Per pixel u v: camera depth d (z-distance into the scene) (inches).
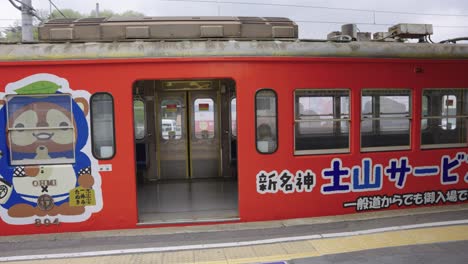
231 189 305.4
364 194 247.8
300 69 234.1
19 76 215.8
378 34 299.3
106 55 219.5
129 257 188.4
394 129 252.1
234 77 228.1
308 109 239.1
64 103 219.8
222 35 242.2
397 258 181.5
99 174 222.4
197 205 264.8
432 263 175.6
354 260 180.4
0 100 215.3
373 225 227.8
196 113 340.8
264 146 234.2
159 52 221.6
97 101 221.3
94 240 210.7
